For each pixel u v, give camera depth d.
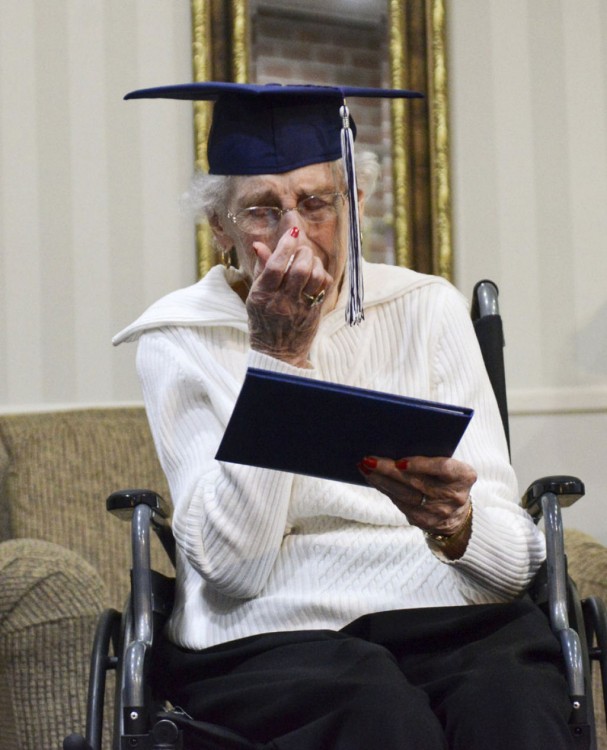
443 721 2.35
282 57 5.28
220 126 2.83
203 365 2.86
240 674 2.51
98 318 5.10
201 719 2.52
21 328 5.02
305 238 2.72
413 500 2.41
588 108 5.61
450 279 5.39
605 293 5.55
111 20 5.19
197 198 2.93
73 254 5.09
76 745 2.35
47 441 4.55
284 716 2.38
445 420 2.24
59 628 3.61
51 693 3.61
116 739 2.65
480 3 5.55
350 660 2.42
